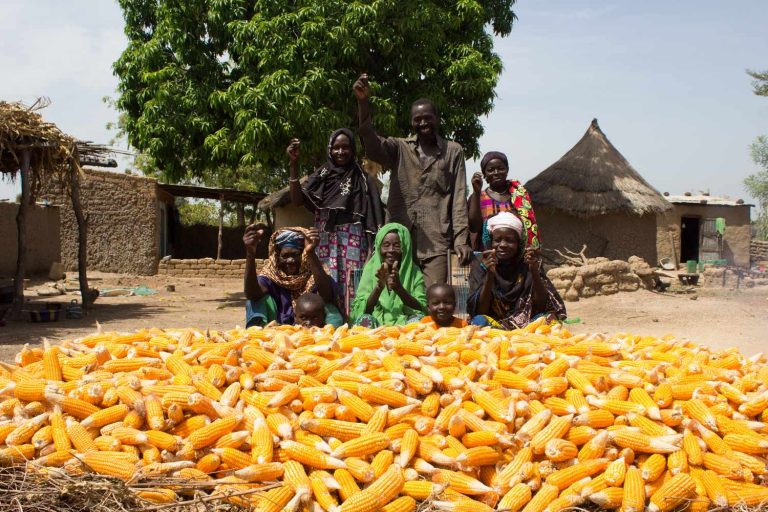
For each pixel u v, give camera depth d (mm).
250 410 3154
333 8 15719
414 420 3168
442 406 3285
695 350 4168
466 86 16656
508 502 2816
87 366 3531
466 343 3887
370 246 6449
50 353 3512
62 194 25391
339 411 3172
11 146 12977
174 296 19000
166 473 2867
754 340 10945
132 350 3688
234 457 2934
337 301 5938
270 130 15156
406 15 15984
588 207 21688
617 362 3732
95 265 25594
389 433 3092
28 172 13445
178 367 3475
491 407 3201
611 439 3102
